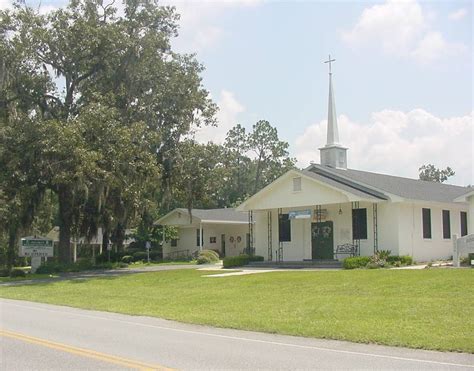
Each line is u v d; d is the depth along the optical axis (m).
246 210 35.97
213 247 54.09
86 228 39.59
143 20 36.97
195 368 8.64
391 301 15.89
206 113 38.69
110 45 34.00
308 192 32.59
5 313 16.55
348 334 11.47
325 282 21.22
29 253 36.34
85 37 33.62
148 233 54.38
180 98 37.03
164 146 37.69
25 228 36.00
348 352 9.95
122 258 47.47
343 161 36.47
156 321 14.55
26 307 18.44
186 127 37.97
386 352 9.91
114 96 34.38
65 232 37.78
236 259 34.56
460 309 13.98
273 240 36.19
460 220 36.09
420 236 32.09
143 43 35.16
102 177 31.17
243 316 14.76
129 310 17.02
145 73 36.53
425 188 36.97
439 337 10.84
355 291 18.53
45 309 17.77
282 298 18.11
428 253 32.59
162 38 36.19
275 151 78.88
